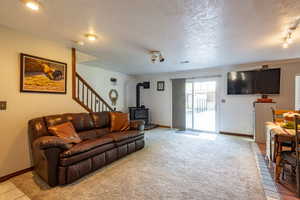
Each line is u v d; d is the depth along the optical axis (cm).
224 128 498
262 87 434
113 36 253
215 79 511
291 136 189
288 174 227
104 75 541
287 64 409
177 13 184
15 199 175
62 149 205
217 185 203
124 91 629
